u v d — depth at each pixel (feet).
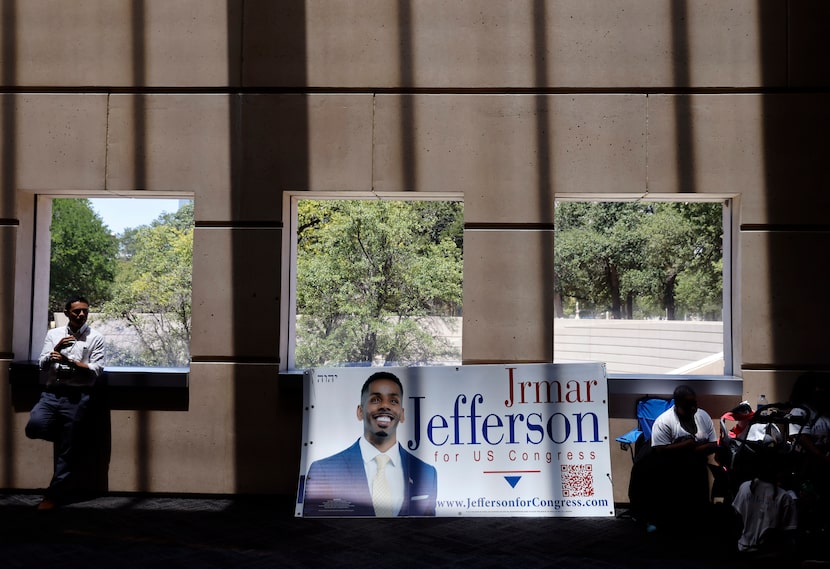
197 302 22.56
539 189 22.15
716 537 18.65
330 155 22.39
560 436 20.74
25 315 23.36
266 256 22.48
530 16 22.26
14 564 16.44
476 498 20.39
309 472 20.62
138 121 22.71
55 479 20.97
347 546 17.84
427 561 16.81
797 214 21.68
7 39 22.95
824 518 17.72
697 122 21.90
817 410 19.79
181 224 23.54
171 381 22.36
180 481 22.41
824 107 21.67
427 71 22.33
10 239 22.86
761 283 21.75
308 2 22.52
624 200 22.95
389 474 20.58
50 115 22.85
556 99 22.13
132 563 16.55
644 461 19.39
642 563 16.70
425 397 21.02
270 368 22.34
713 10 21.95
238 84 22.58
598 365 21.01
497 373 21.08
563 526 19.49
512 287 22.20
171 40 22.71
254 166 22.52
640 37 22.06
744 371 21.71
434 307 23.22
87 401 21.24
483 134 22.24
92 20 22.85
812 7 21.74
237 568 16.30
